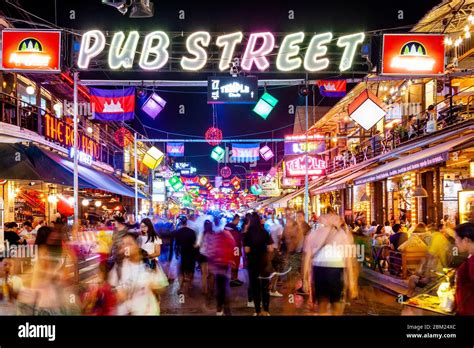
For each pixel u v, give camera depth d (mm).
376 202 28688
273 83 13766
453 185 19750
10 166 17781
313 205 45438
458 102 20406
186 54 12547
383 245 16312
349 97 28203
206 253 10594
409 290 10883
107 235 17047
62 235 7250
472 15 16141
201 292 13625
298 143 32406
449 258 10648
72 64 12188
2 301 9469
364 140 31359
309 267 8680
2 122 16969
